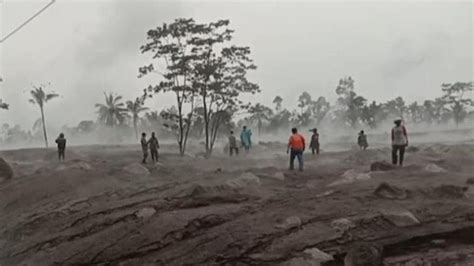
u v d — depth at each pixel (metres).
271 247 7.05
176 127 27.86
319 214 8.22
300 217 8.07
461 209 7.96
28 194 12.74
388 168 13.38
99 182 13.45
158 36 25.31
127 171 15.17
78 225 9.52
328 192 9.95
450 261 6.36
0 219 10.90
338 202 8.86
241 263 6.74
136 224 8.70
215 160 20.39
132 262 7.32
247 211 8.88
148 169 16.31
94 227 9.12
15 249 8.95
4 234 9.98
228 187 10.91
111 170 15.33
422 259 6.46
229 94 26.50
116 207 10.23
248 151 24.27
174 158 23.89
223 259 6.89
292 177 13.30
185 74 26.05
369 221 7.60
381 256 6.54
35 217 10.47
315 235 7.30
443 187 9.07
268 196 10.16
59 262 7.80
